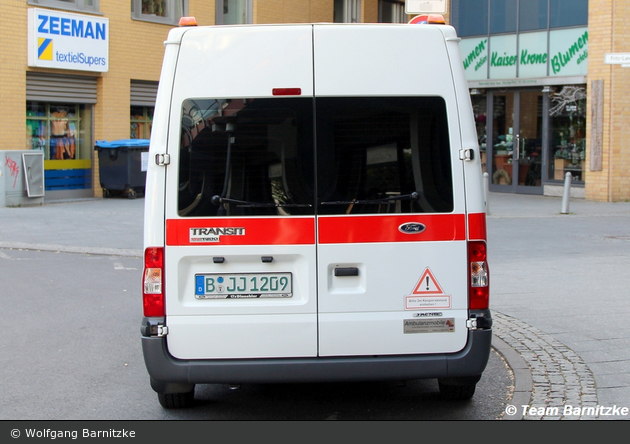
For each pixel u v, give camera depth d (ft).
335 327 14.38
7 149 58.29
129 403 17.28
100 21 63.67
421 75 14.44
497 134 73.00
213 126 14.28
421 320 14.49
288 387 18.61
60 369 19.95
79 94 63.72
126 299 28.58
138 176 64.69
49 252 39.47
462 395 16.70
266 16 76.18
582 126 65.98
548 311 25.20
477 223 14.47
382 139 14.40
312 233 14.33
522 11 68.90
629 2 61.82
